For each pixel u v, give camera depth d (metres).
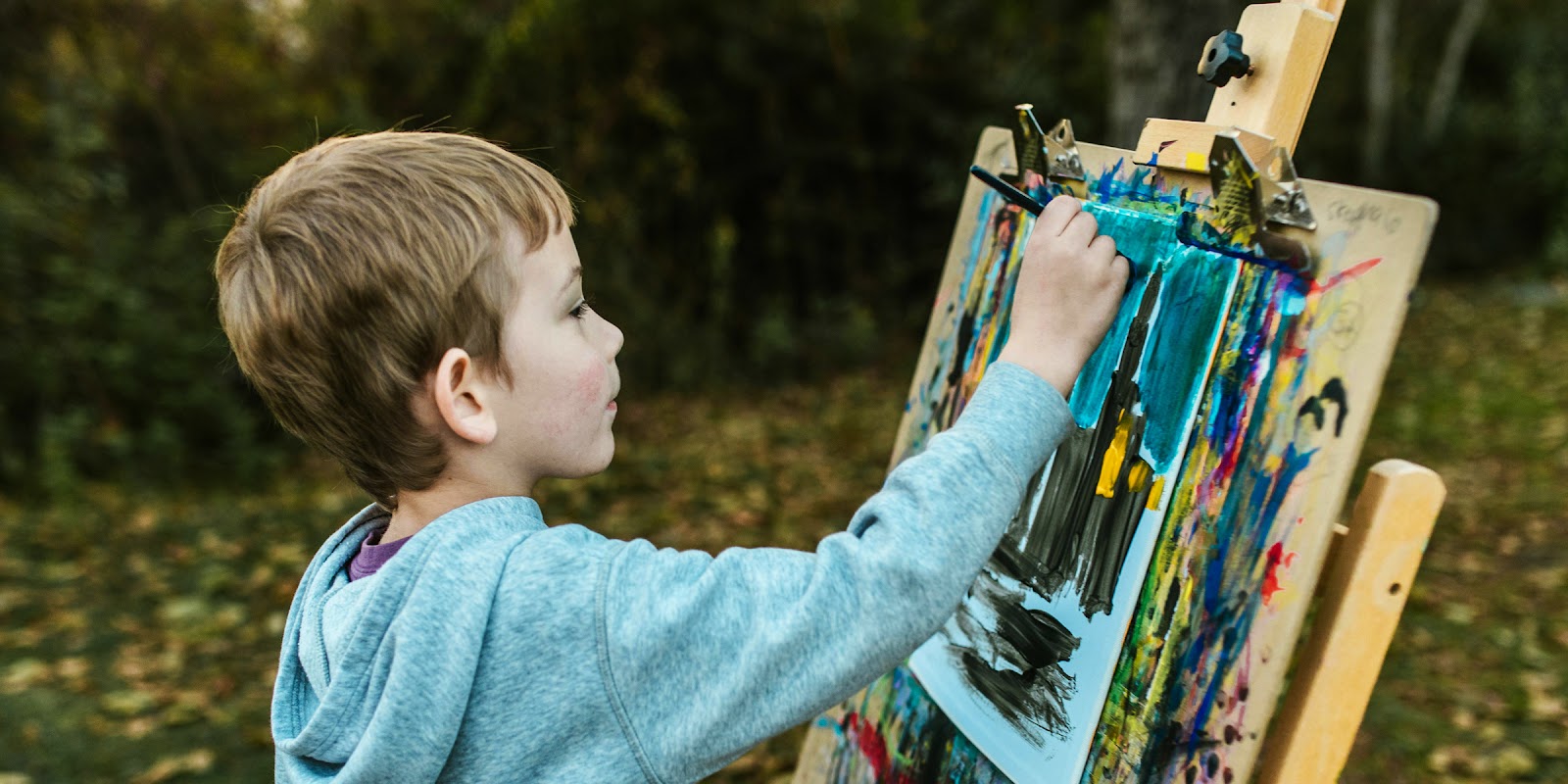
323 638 0.83
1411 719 2.77
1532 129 12.21
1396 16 12.85
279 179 0.84
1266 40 0.81
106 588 3.76
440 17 6.84
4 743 2.70
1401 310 0.65
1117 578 0.85
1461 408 6.53
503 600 0.73
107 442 4.91
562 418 0.83
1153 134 0.89
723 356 6.96
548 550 0.75
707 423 6.11
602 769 0.72
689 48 6.79
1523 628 3.37
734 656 0.71
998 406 0.77
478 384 0.80
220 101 6.23
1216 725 0.73
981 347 1.15
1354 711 0.73
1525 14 13.81
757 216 7.32
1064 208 0.84
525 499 0.82
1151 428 0.85
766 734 0.71
